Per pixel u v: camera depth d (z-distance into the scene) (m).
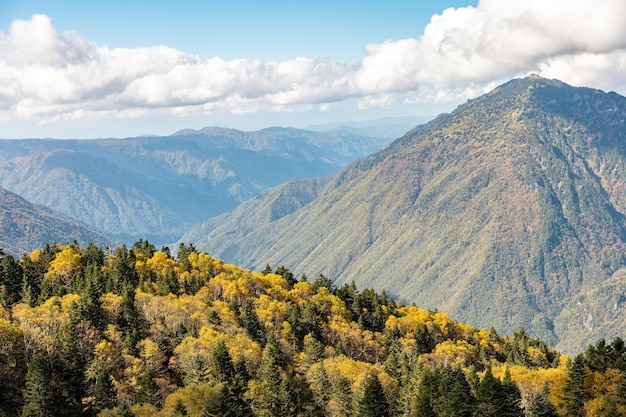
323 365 142.62
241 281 199.00
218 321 155.38
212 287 193.88
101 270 188.50
